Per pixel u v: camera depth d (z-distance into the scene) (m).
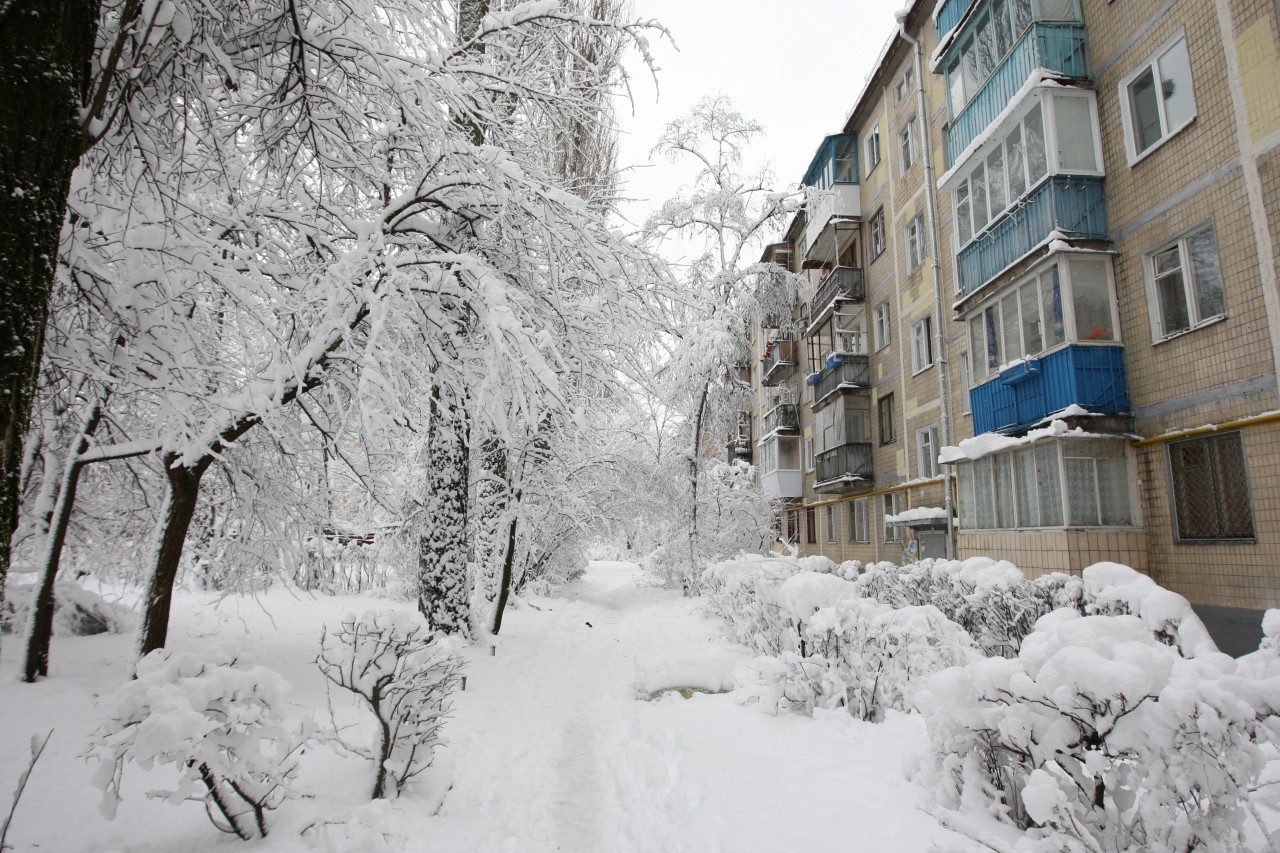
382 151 6.46
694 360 16.64
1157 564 8.77
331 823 3.30
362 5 5.03
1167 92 8.89
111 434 6.72
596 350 7.09
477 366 7.00
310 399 6.72
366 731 4.94
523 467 11.27
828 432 20.81
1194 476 8.32
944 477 14.48
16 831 3.16
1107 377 9.33
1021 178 10.64
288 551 7.75
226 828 3.20
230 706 2.93
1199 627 3.89
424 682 3.97
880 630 5.01
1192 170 8.41
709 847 3.25
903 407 16.89
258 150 5.41
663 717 5.69
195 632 8.77
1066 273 9.57
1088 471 9.24
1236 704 2.35
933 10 15.15
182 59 4.44
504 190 6.07
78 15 2.59
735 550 19.92
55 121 2.44
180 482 5.70
